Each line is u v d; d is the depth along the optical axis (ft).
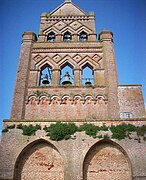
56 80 89.45
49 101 84.33
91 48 96.84
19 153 70.44
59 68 92.58
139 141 71.56
